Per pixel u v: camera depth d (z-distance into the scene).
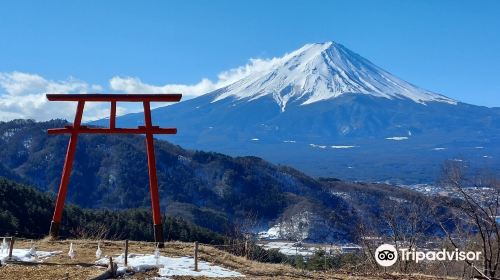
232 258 23.59
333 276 21.95
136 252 22.64
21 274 17.73
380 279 22.02
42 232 53.41
